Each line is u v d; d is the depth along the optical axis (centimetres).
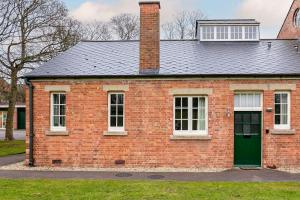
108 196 1044
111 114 1662
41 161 1661
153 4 1681
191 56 1808
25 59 2962
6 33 2877
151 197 1034
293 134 1598
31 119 1666
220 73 1600
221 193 1079
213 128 1614
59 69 1709
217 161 1608
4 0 2845
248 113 1630
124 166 1630
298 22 2180
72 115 1656
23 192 1092
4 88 3272
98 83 1652
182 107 1644
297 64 1669
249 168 1597
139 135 1631
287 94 1617
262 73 1585
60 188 1145
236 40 2031
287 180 1328
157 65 1664
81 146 1647
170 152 1619
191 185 1191
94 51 1939
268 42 1952
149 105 1633
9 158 1983
